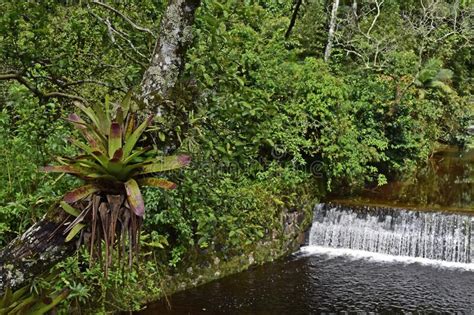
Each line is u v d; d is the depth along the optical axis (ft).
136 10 13.24
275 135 31.35
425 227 31.48
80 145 7.38
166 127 8.72
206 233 12.46
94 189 7.24
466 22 55.57
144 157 7.75
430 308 24.81
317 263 30.09
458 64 62.54
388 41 51.80
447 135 55.72
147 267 22.27
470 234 30.55
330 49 49.57
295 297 25.70
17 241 7.78
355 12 53.78
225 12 10.09
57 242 7.70
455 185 41.60
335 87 35.42
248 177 30.89
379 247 32.12
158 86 8.89
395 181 42.45
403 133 45.52
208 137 10.14
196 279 26.27
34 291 9.02
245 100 10.37
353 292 26.43
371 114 43.24
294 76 33.50
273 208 30.35
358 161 37.73
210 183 11.34
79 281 17.80
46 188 15.28
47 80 12.70
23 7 11.44
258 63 16.38
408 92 46.52
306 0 50.85
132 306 22.33
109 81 13.24
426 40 54.95
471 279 28.12
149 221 20.93
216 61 10.09
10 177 17.37
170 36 8.96
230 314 23.79
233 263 28.09
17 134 18.02
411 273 28.89
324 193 36.35
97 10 13.21
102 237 7.65
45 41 12.34
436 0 54.85
